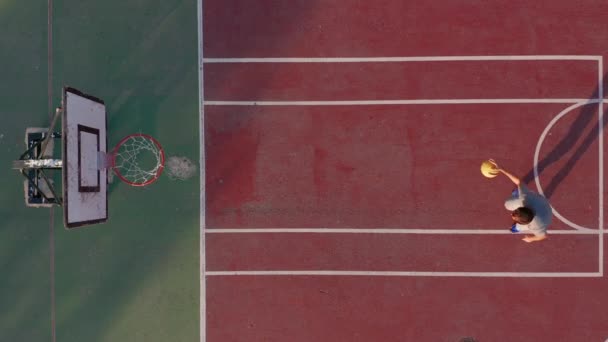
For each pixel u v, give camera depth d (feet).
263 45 22.48
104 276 22.38
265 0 22.43
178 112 22.49
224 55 22.48
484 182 22.11
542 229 19.60
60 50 22.47
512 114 22.08
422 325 22.09
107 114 22.35
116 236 22.39
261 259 22.33
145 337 22.27
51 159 19.94
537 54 22.06
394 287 22.17
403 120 22.29
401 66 22.29
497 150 22.12
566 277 21.95
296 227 22.34
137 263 22.39
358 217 22.30
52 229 22.34
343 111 22.34
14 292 22.24
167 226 22.45
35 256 22.31
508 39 22.08
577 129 22.00
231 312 22.25
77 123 19.17
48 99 22.49
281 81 22.40
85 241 22.36
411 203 22.25
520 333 21.97
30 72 22.45
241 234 22.36
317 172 22.38
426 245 22.21
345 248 22.29
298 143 22.38
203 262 22.36
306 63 22.43
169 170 22.41
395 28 22.31
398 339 22.06
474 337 21.98
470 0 22.13
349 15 22.36
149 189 22.41
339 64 22.39
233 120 22.41
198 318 22.29
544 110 22.03
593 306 21.95
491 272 22.07
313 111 22.38
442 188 22.21
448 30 22.21
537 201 19.44
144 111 22.47
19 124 22.34
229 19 22.45
